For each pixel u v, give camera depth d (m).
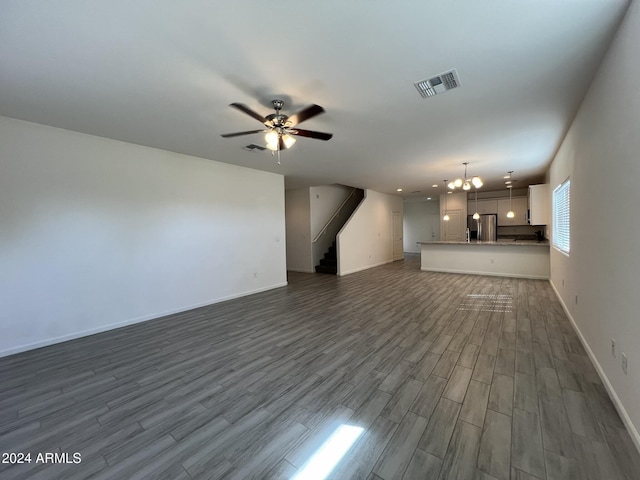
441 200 10.17
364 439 1.72
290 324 3.83
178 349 3.12
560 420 1.83
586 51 2.01
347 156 4.75
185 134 3.61
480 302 4.67
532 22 1.72
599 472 1.45
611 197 2.01
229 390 2.29
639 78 1.53
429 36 1.83
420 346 3.02
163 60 2.04
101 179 3.71
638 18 1.51
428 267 8.03
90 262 3.62
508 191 9.22
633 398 1.65
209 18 1.64
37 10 1.54
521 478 1.42
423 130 3.51
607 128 2.06
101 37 1.78
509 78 2.35
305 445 1.69
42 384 2.45
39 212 3.25
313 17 1.64
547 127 3.45
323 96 2.61
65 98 2.60
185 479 1.48
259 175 5.86
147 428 1.88
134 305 4.02
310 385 2.33
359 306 4.61
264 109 2.85
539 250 6.51
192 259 4.70
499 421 1.84
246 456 1.62
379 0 1.53
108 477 1.50
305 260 8.32
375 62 2.10
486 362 2.63
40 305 3.25
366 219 8.86
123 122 3.19
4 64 2.05
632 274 1.67
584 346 2.83
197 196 4.77
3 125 3.02
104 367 2.73
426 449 1.63
